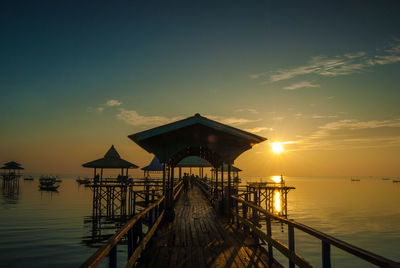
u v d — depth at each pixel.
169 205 13.70
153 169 39.66
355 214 42.41
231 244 8.98
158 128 12.89
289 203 58.34
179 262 7.24
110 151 35.44
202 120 13.10
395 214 42.88
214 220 13.55
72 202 51.19
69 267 15.86
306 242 23.88
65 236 23.14
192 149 18.12
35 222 29.59
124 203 35.62
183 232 10.80
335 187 144.25
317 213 42.84
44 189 90.50
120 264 15.73
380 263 2.86
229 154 14.12
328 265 4.04
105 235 23.69
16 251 18.69
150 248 8.54
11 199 56.72
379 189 128.75
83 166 32.78
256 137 13.33
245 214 10.40
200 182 40.69
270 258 7.20
